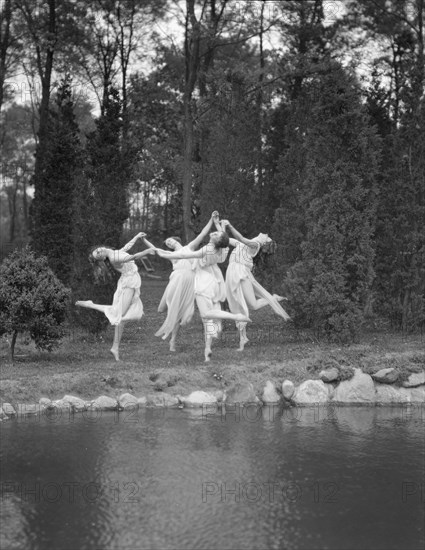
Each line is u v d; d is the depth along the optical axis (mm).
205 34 27266
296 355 15367
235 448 10789
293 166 20734
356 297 17094
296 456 10500
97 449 10523
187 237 26938
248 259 16578
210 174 20172
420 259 18922
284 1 29297
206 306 14938
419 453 10758
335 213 17062
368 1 28453
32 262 14742
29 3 30359
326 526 8070
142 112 33906
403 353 15484
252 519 8211
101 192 18297
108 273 17141
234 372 14156
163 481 9297
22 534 7754
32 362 14680
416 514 8445
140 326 20609
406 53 25891
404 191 19078
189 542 7578
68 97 22500
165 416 12570
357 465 10141
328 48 29594
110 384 13391
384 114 21781
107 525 7984
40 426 11703
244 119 20250
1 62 30109
